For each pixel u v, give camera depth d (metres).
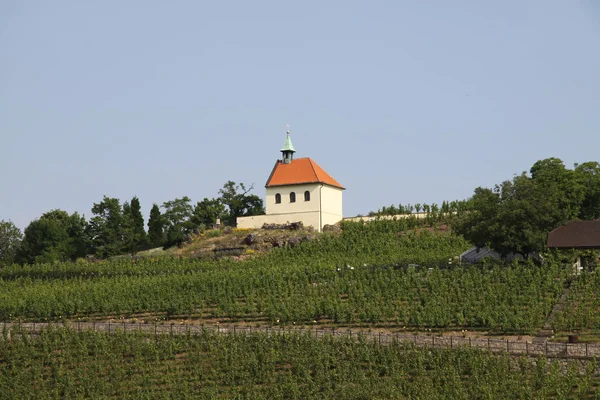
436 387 140.50
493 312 165.00
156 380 158.75
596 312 165.38
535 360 145.00
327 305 178.88
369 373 149.62
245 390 149.62
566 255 195.75
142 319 194.38
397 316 175.62
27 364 171.62
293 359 156.25
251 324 182.62
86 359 170.88
